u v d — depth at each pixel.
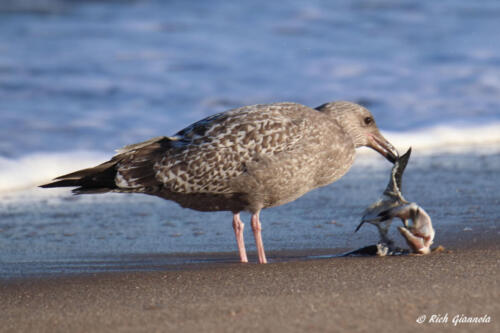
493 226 11.67
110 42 28.89
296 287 8.20
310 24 31.94
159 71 25.42
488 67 26.38
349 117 10.87
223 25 31.52
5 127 19.30
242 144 9.93
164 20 32.16
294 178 10.16
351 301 7.44
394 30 31.47
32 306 7.89
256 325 6.77
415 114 21.72
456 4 35.50
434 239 10.88
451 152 18.64
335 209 13.44
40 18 32.19
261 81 24.50
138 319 7.18
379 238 11.39
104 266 9.93
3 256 10.59
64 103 21.86
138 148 10.17
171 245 11.31
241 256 10.30
